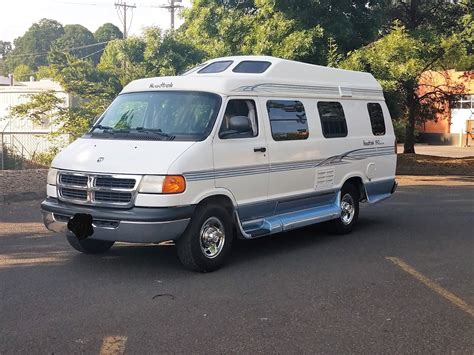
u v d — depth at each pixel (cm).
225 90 727
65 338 482
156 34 2112
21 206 1153
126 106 764
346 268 716
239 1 1878
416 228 991
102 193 653
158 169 633
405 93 1908
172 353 454
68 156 700
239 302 578
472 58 2173
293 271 698
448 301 589
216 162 686
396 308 566
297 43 1650
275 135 787
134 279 654
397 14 2142
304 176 838
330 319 533
